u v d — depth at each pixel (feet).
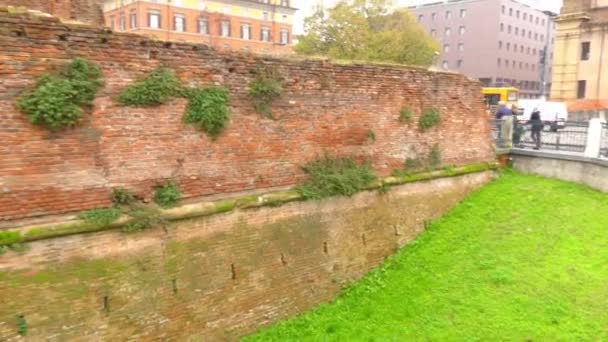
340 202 32.86
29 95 20.77
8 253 20.29
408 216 37.24
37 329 20.99
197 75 25.98
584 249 32.81
